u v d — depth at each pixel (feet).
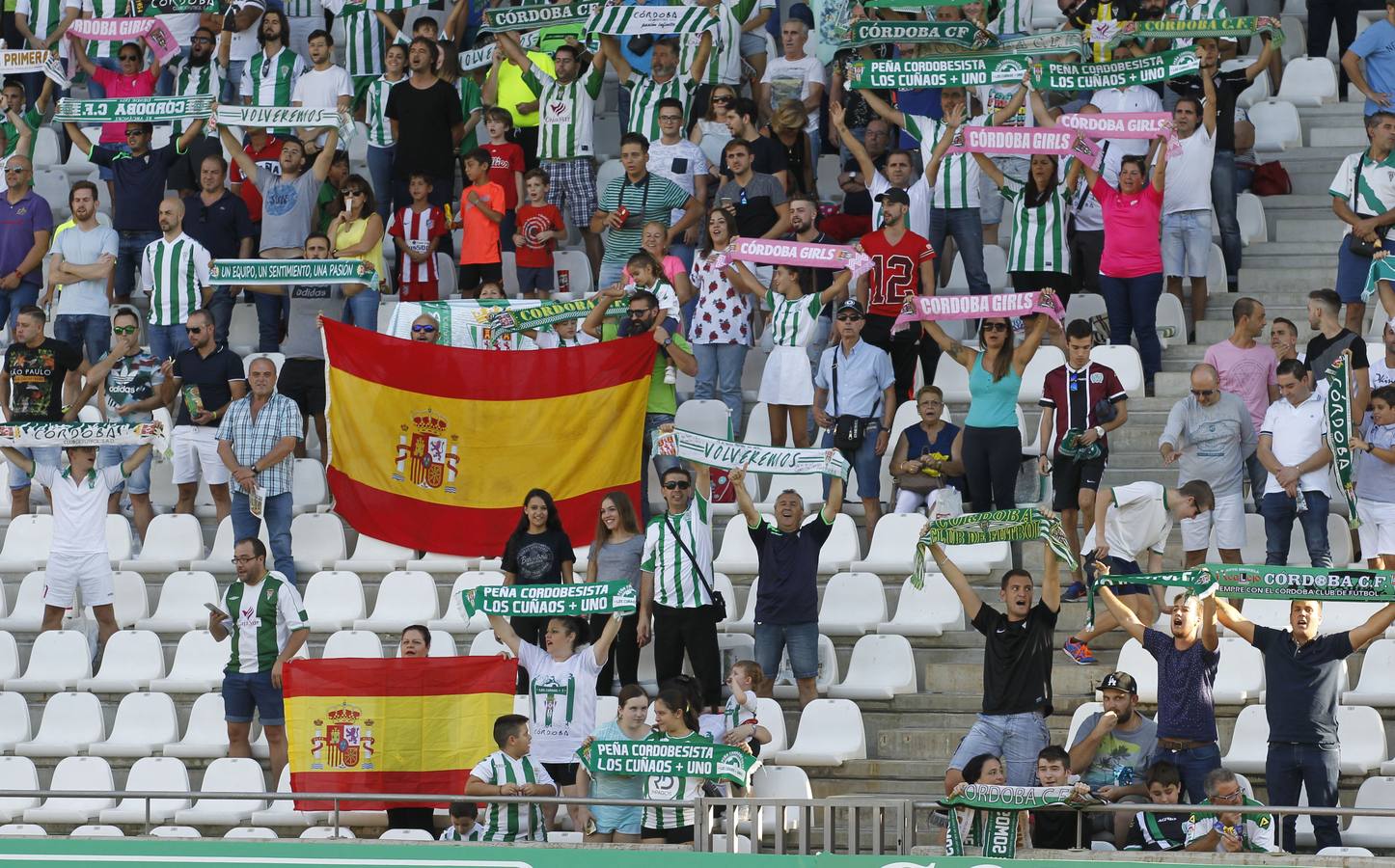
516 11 217.15
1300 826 139.85
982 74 189.88
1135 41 208.13
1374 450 159.22
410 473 188.44
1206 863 122.21
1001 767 133.39
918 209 196.34
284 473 183.73
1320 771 135.33
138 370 196.34
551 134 215.92
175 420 203.51
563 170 216.33
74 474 182.91
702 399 194.49
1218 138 202.59
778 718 157.07
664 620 159.43
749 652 169.07
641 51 229.66
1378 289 182.60
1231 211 203.10
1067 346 169.58
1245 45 227.61
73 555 181.98
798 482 187.11
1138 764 138.10
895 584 174.60
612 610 143.95
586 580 171.83
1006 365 170.09
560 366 187.52
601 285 205.05
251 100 235.61
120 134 237.66
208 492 201.57
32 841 131.13
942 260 212.23
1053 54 205.36
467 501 187.62
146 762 167.12
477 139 231.50
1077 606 163.84
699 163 209.46
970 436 171.12
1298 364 164.35
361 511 188.44
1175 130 197.98
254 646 164.96
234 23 238.48
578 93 215.92
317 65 230.68
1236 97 206.90
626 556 167.12
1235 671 157.17
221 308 206.59
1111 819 139.33
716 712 158.81
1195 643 137.28
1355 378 167.63
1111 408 166.81
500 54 225.35
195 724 172.65
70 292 206.49
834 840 128.88
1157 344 189.57
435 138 215.31
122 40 236.02
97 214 218.79
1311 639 135.64
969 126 186.39
